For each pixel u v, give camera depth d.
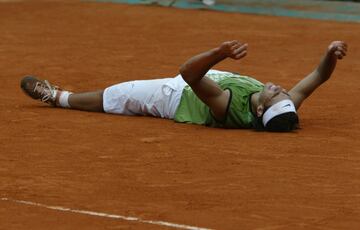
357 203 20.00
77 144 25.34
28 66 41.56
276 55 47.62
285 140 26.02
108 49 48.50
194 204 19.86
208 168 22.80
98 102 30.09
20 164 23.20
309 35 56.81
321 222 18.69
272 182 21.56
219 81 27.81
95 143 25.47
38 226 18.39
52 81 37.53
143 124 28.17
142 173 22.34
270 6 73.44
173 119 28.97
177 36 55.06
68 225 18.45
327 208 19.62
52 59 44.12
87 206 19.70
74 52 46.97
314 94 34.78
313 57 47.19
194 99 28.38
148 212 19.27
